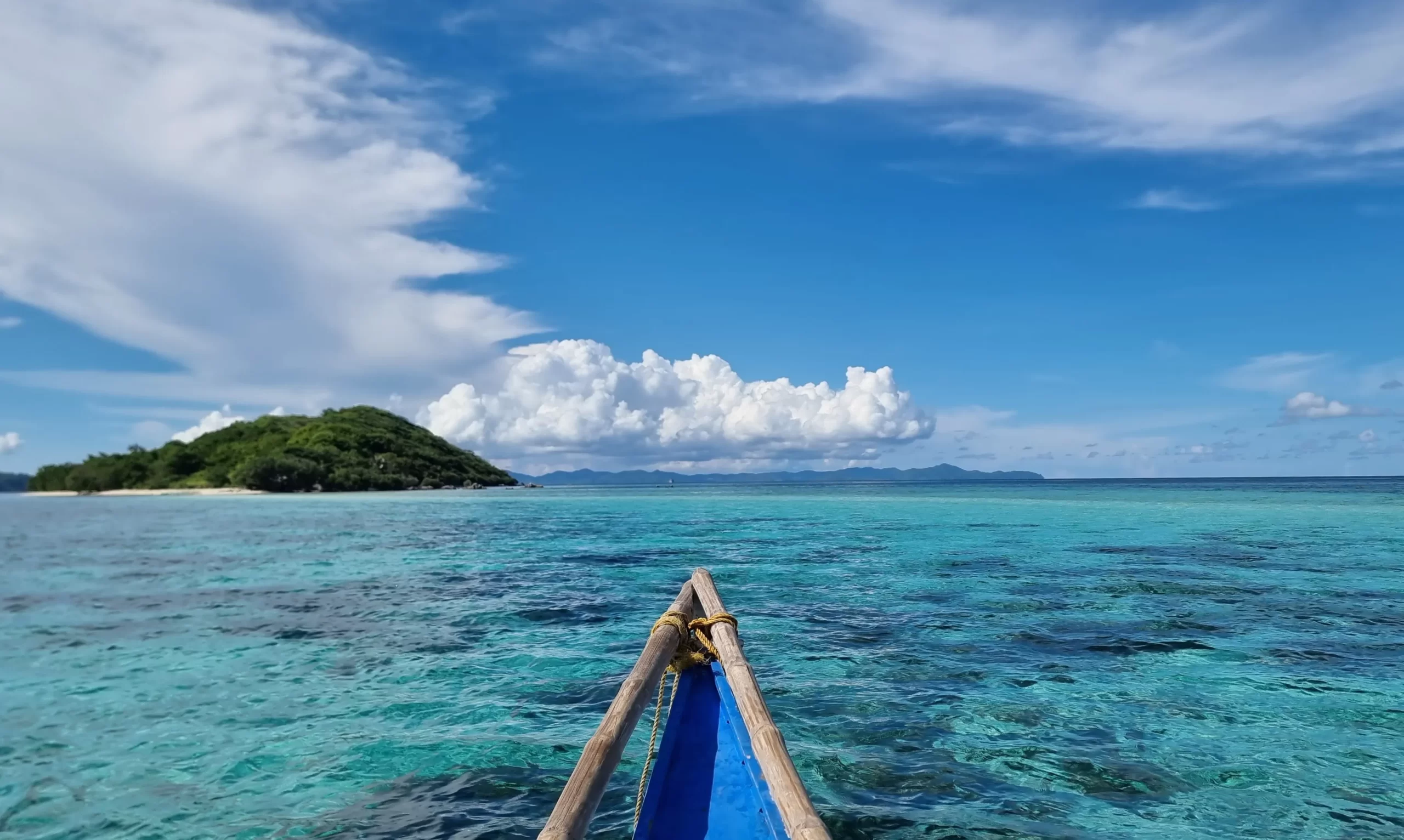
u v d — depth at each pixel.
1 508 60.66
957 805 4.08
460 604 10.64
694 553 17.03
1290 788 4.30
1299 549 16.20
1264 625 8.48
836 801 4.14
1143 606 9.67
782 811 2.40
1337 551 15.70
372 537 23.81
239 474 105.62
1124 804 4.11
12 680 6.99
